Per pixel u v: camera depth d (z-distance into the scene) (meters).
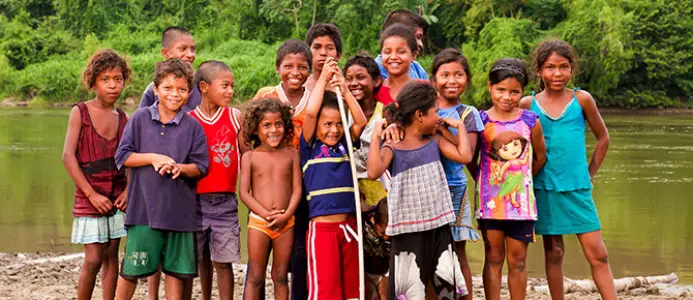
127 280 4.59
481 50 34.34
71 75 39.19
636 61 34.28
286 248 4.53
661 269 7.73
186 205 4.55
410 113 4.30
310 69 4.94
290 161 4.55
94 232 4.79
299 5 40.62
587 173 4.85
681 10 35.00
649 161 16.56
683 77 35.22
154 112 4.61
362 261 4.12
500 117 4.64
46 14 49.19
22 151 17.98
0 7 48.72
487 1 36.38
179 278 4.60
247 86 35.50
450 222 4.29
